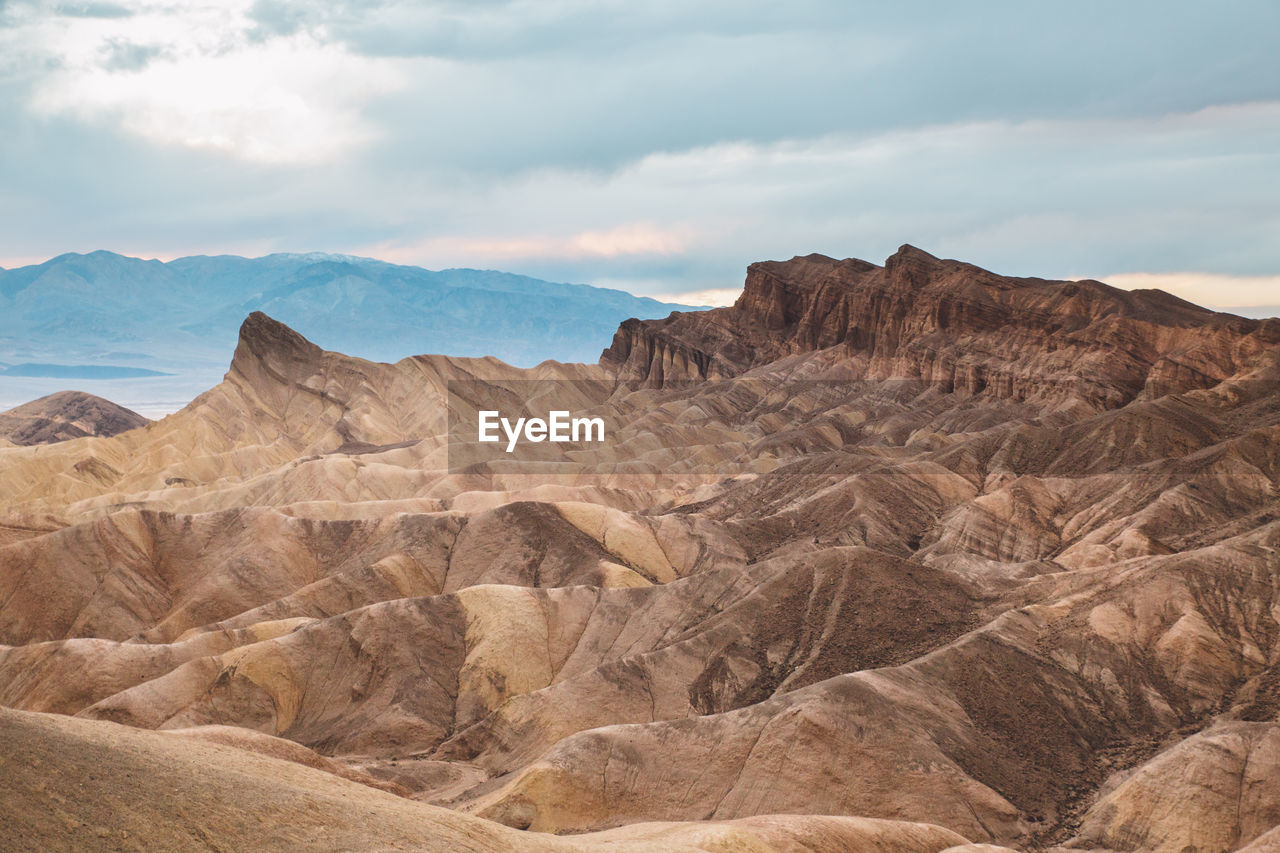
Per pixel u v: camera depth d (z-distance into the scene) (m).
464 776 80.81
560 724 82.62
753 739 72.38
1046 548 125.81
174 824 33.03
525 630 100.38
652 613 102.06
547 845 44.75
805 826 57.44
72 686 98.69
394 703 93.62
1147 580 89.31
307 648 98.31
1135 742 76.31
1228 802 63.88
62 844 29.81
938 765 70.06
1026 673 80.81
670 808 69.12
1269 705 76.38
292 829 35.78
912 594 94.62
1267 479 123.94
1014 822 67.81
